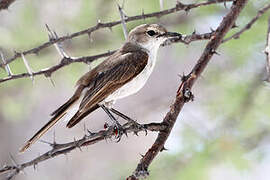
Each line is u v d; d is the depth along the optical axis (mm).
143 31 9797
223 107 13656
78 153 19750
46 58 13797
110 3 13750
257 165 13602
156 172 12961
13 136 18641
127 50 9664
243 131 13516
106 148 20188
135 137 20766
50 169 19188
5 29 13578
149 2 13461
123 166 13750
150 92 19781
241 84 13648
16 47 13406
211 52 7688
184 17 14211
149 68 9523
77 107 8797
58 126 19266
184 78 7484
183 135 13266
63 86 16438
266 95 13516
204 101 14289
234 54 13445
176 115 7156
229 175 13891
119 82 8992
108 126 7570
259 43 13125
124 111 19328
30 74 8352
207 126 13508
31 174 18828
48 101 19188
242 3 8055
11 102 14859
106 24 8617
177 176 12938
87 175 19469
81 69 13891
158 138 7082
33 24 13930
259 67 13664
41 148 19125
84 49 14258
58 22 14062
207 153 13000
